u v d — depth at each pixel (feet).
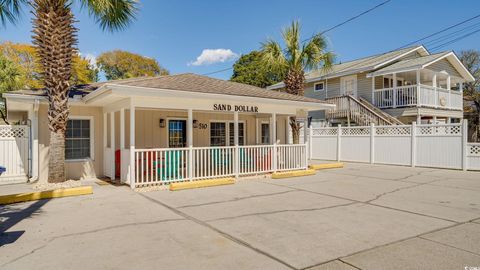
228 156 36.58
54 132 29.43
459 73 75.20
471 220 19.27
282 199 25.54
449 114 69.10
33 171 33.88
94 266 12.63
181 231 17.12
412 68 60.95
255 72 118.11
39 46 28.60
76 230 17.25
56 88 28.91
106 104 35.96
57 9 28.37
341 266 12.58
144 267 12.53
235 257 13.52
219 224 18.43
